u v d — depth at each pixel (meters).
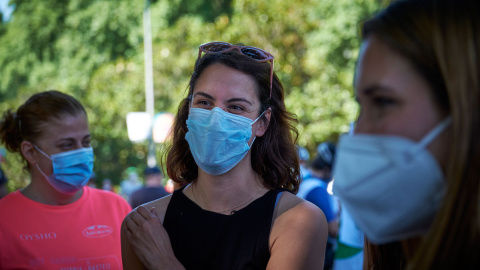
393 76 1.05
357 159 1.09
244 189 1.98
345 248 3.46
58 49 26.34
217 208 1.97
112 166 24.11
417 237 1.15
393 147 1.04
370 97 1.10
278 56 12.54
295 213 1.89
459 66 0.98
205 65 2.04
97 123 20.20
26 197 2.57
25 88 22.05
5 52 27.92
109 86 20.11
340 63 14.41
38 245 2.46
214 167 1.94
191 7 23.67
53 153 2.59
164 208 2.03
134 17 24.48
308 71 12.91
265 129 2.09
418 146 1.03
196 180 2.08
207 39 13.32
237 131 1.93
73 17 25.34
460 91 0.97
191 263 1.90
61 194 2.61
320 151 5.79
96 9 24.77
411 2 1.08
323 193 4.90
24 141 2.60
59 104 2.62
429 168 1.02
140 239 1.89
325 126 12.53
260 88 2.03
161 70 17.17
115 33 25.00
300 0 12.52
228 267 1.87
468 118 0.96
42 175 2.60
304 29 12.52
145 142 23.09
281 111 2.17
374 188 1.07
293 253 1.81
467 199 0.96
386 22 1.08
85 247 2.55
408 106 1.04
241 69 2.00
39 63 27.05
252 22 12.54
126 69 20.50
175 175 2.29
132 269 1.98
